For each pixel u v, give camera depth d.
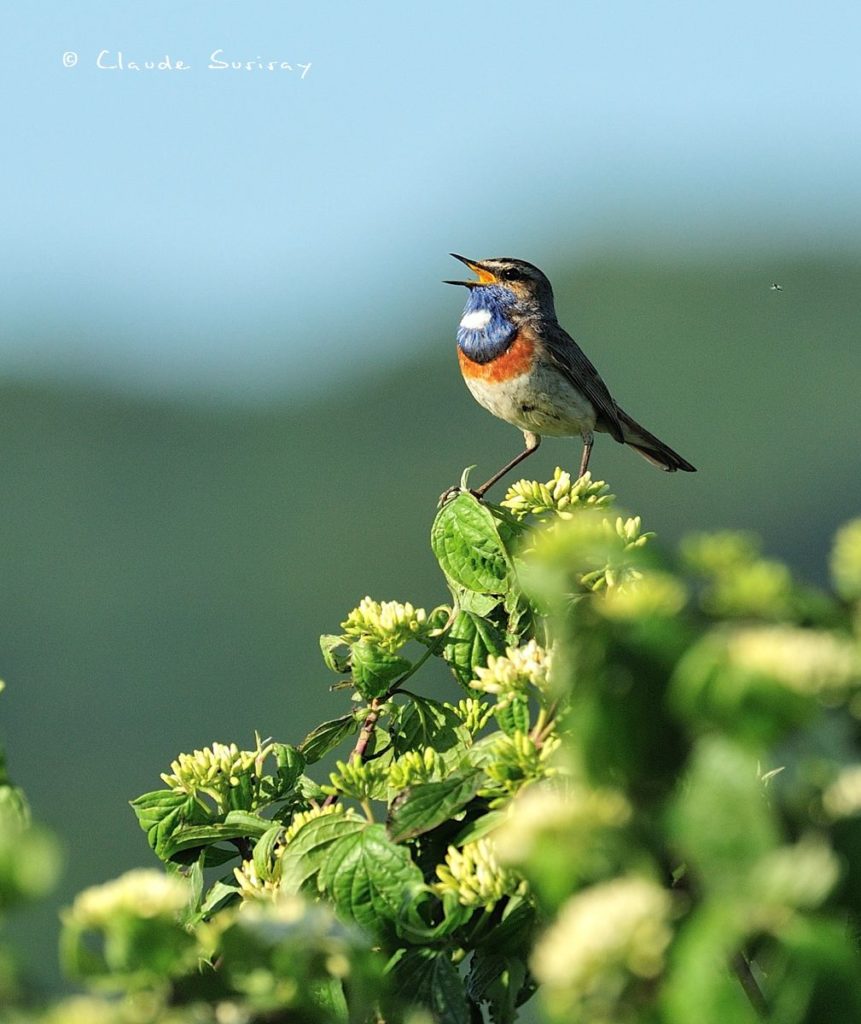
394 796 7.24
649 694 4.64
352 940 5.39
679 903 4.64
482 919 6.55
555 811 4.66
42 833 4.64
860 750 4.70
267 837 7.71
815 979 4.27
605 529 6.37
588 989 4.35
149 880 5.21
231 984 5.34
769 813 4.59
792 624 4.77
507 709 6.84
